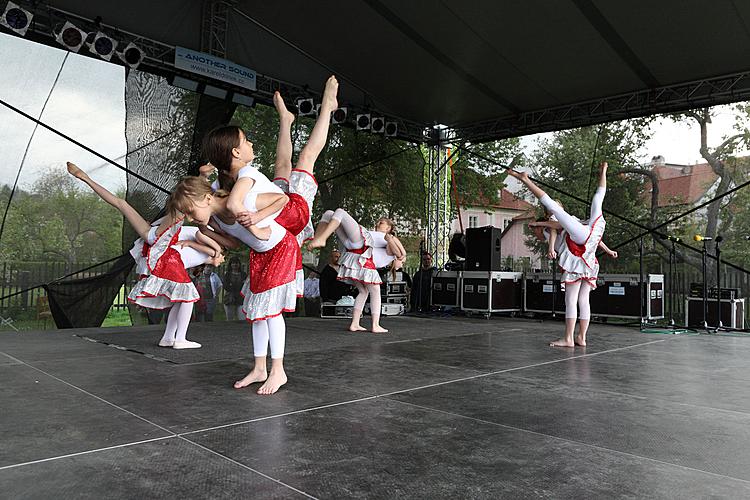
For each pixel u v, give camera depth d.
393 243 5.72
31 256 6.11
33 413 2.31
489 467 1.72
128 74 6.50
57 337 4.88
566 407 2.55
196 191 2.49
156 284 4.07
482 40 6.80
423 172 10.26
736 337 5.91
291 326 6.25
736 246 12.77
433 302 8.88
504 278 8.23
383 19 6.59
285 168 2.89
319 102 7.96
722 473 1.69
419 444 1.95
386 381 3.12
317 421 2.24
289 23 6.82
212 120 7.11
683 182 13.62
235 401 2.57
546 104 8.39
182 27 6.52
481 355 4.21
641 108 7.73
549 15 6.19
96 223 6.53
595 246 4.80
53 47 6.02
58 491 1.48
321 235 5.09
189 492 1.49
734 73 6.97
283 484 1.56
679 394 2.88
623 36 6.42
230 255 7.32
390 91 8.30
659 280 7.46
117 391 2.75
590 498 1.48
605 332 6.35
